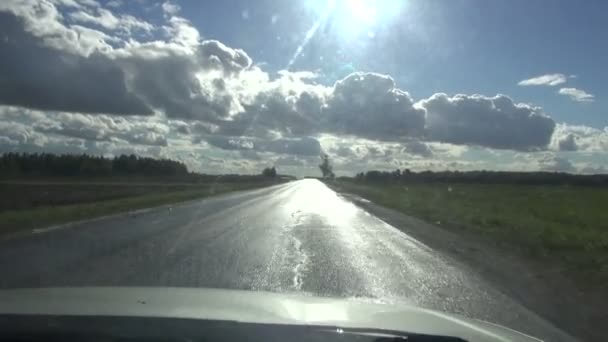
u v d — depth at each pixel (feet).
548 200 182.60
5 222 69.87
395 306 14.40
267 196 171.22
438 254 49.39
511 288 34.86
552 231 74.43
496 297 31.78
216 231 65.31
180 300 12.91
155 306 12.06
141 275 36.11
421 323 12.01
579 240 62.64
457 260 46.16
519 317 27.27
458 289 33.81
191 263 41.42
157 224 73.61
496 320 26.43
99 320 10.84
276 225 73.92
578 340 23.47
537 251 53.83
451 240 61.41
